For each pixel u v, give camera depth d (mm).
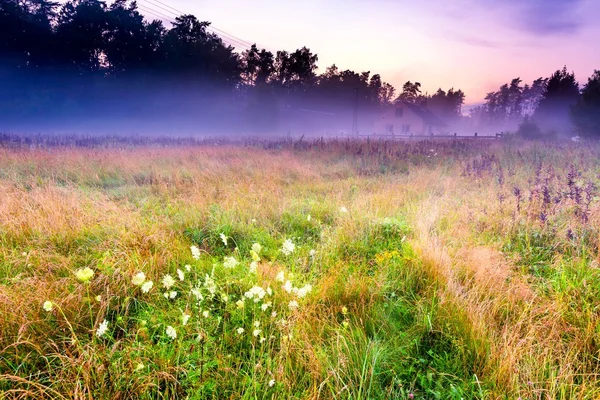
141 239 3646
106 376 1814
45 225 3891
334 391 1879
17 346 2041
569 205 4945
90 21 40000
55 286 2621
